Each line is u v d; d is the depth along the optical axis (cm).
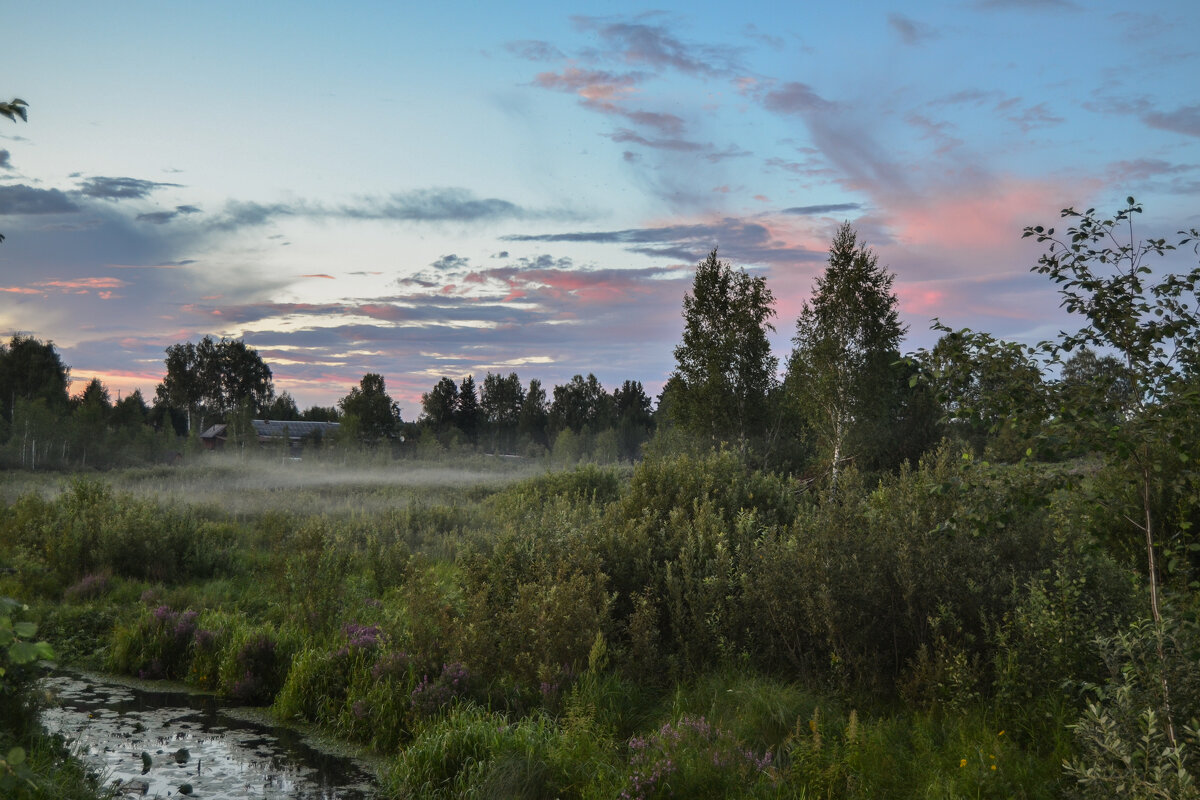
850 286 2567
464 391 9181
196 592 1202
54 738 606
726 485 1123
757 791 539
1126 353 524
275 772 648
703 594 815
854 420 2520
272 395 9600
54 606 1123
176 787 605
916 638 716
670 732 624
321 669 822
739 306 3077
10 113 384
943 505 777
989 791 511
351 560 1243
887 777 543
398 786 617
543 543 966
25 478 3422
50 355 7606
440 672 793
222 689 855
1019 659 642
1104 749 447
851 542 762
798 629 761
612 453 5947
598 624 796
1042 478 544
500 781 580
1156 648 473
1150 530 517
